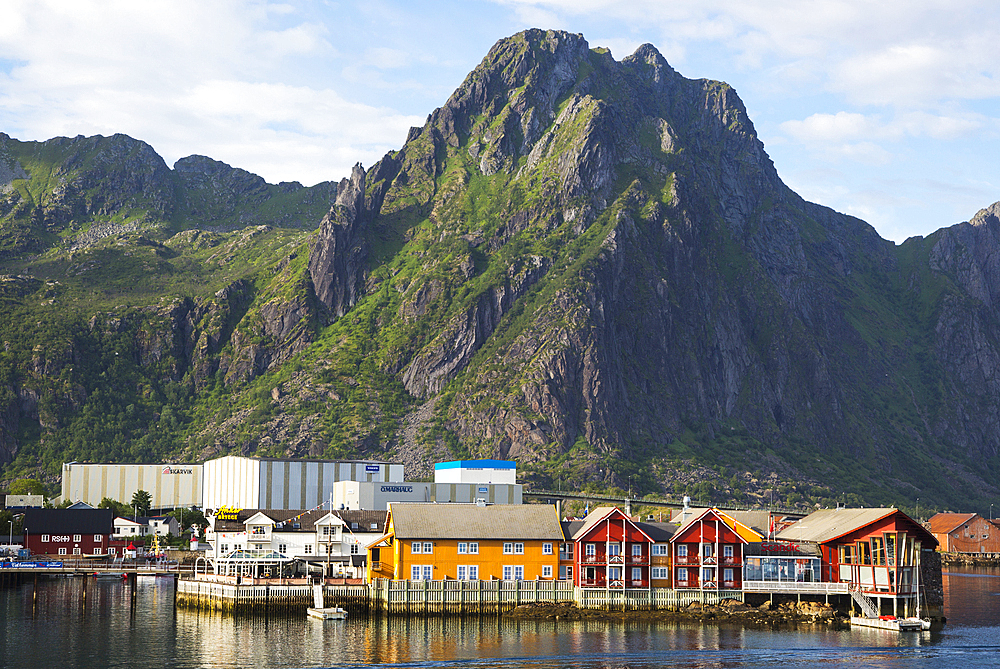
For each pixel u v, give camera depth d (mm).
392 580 160375
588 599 161250
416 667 126375
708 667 128875
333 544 197500
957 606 193625
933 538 161125
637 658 132375
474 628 150500
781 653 136750
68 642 140625
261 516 196750
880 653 137625
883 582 158500
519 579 165500
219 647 136875
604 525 164750
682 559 165625
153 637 143750
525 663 128875
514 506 172125
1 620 158625
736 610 159250
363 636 143875
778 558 166625
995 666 130875
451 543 164875
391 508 168250
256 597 162000
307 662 128375
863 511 169750
